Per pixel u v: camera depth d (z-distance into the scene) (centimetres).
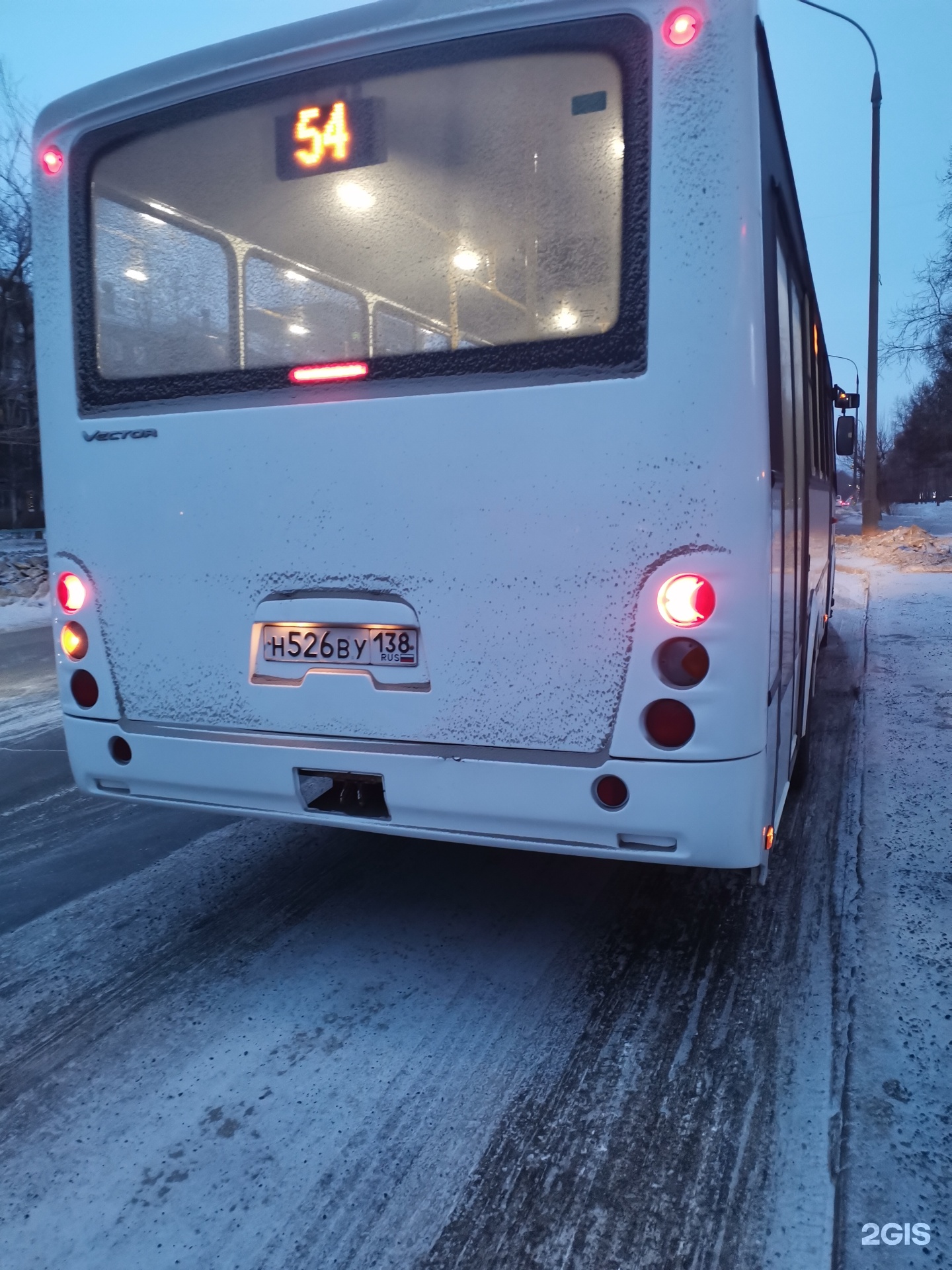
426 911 398
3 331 2605
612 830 288
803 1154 244
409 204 295
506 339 285
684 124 266
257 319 317
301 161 309
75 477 350
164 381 333
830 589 894
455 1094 274
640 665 279
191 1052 298
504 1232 223
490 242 284
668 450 271
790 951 351
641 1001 322
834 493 823
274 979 343
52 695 884
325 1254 218
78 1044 304
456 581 296
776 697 308
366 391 303
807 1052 288
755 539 271
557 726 289
